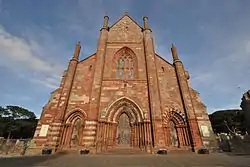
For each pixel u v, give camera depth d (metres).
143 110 17.81
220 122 51.53
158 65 21.59
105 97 18.67
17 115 53.88
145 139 16.03
